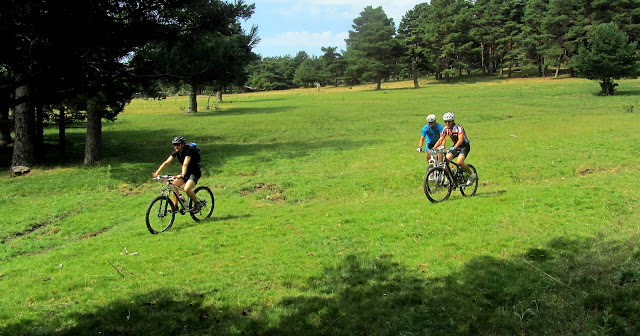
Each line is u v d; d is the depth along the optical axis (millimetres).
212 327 4281
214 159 17797
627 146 14359
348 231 7383
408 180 12289
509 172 12250
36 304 5188
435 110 35844
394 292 4758
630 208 7180
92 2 5582
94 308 4941
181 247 7059
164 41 7707
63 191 13141
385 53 84562
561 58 80688
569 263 5023
